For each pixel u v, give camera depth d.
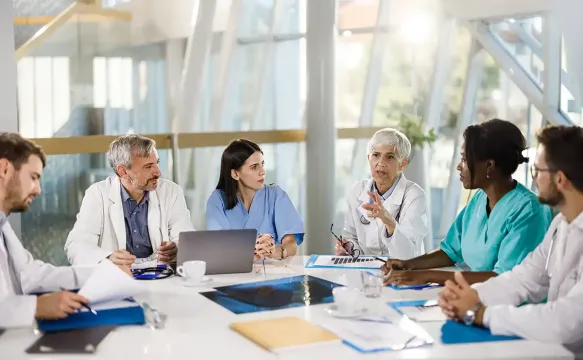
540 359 1.70
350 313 2.01
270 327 1.88
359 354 1.70
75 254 2.86
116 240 3.07
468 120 6.39
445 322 1.96
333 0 5.70
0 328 1.92
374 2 6.12
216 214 3.17
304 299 2.21
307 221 5.95
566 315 1.82
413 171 6.20
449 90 6.37
